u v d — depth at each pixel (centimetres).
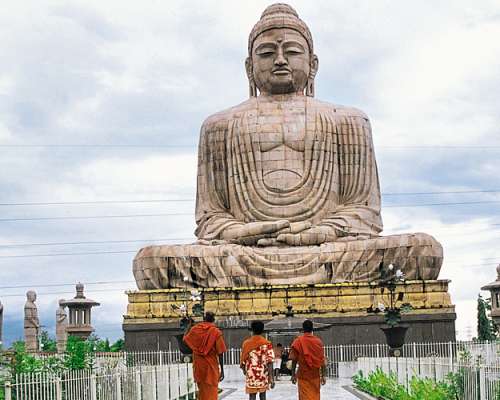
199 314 3547
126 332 3788
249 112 4288
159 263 3906
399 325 3488
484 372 1567
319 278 3844
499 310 5109
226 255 3897
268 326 3177
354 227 4109
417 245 3809
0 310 3969
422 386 1841
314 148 4203
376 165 4384
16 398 1478
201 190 4341
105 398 1788
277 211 4131
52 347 5162
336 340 3697
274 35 4375
